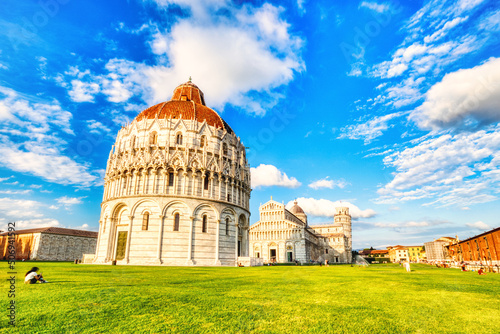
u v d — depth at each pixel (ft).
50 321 33.01
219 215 199.31
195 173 196.65
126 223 188.96
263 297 48.49
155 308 39.40
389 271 136.98
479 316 37.22
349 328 31.53
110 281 68.33
